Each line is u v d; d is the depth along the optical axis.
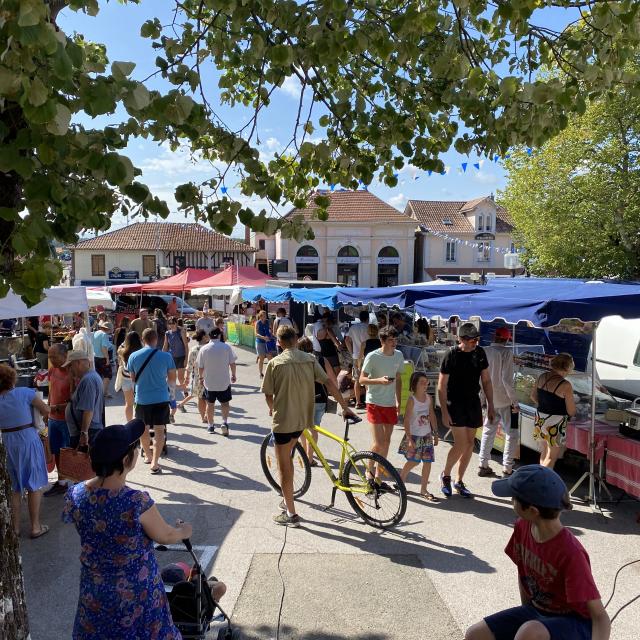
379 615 4.07
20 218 2.51
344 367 13.66
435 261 49.84
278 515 5.86
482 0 4.34
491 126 4.75
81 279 47.81
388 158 5.22
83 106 2.68
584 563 2.66
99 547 2.60
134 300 30.75
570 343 10.55
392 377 6.52
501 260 50.16
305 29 4.20
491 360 7.03
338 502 6.28
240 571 4.69
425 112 5.11
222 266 46.62
